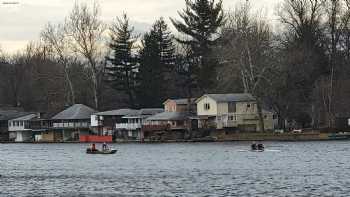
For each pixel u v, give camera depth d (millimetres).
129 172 130875
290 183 106188
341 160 138250
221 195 97500
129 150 196750
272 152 165750
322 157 146375
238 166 134750
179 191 102250
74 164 153750
